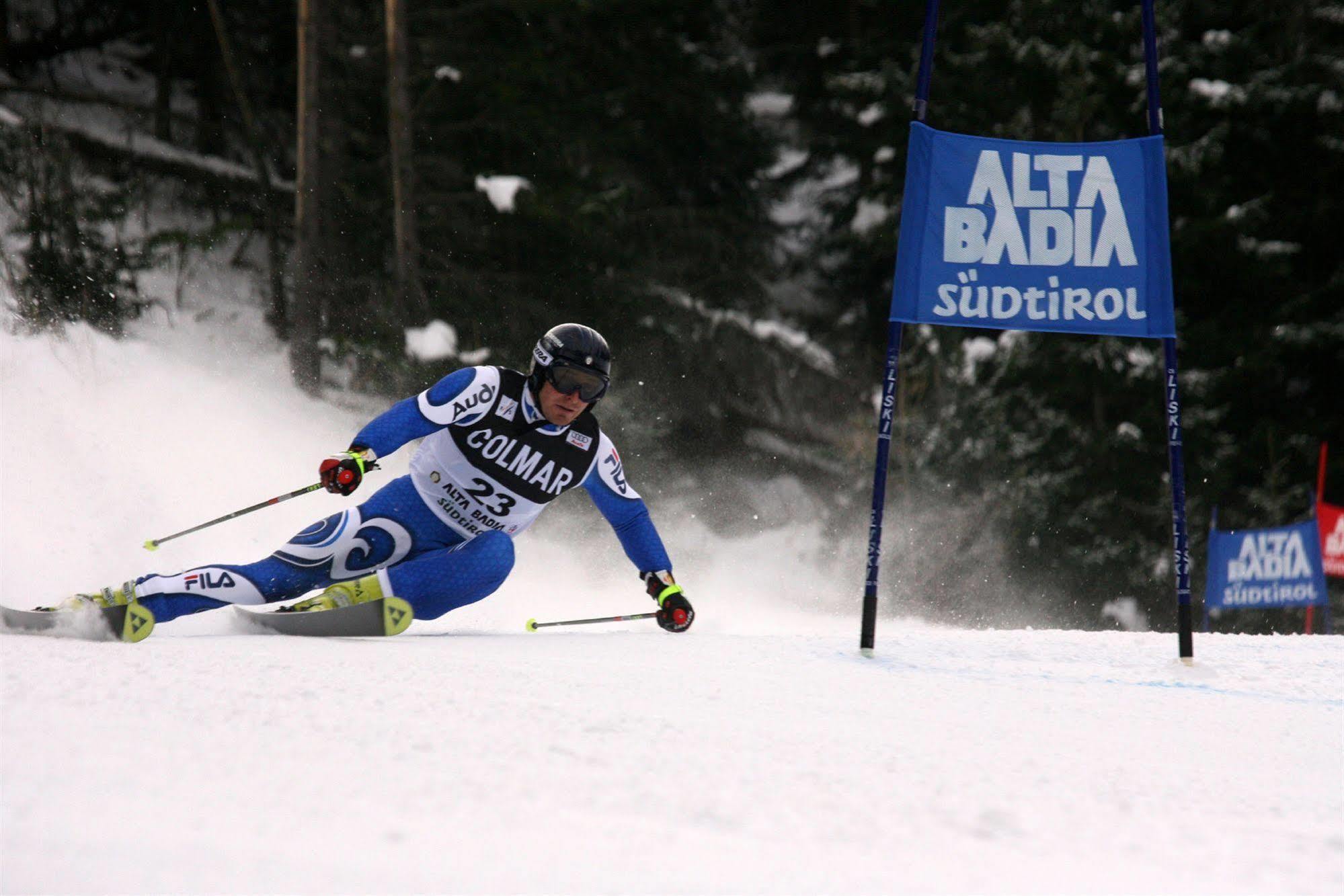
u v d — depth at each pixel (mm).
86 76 62656
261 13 58719
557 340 14250
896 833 5695
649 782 6242
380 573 13469
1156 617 54719
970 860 5344
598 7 57469
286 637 12547
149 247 47812
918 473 52719
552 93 55469
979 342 58469
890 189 66062
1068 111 59781
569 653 11906
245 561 24875
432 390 13984
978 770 7301
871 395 58469
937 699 10164
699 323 58250
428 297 50656
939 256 14219
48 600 19781
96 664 8945
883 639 14781
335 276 48438
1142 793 6980
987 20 66875
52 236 43375
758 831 5547
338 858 4711
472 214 52750
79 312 42188
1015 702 10258
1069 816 6266
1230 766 8062
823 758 7246
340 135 49125
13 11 60594
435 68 52469
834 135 71312
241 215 57250
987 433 53281
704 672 10875
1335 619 55781
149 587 12805
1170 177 61500
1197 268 64312
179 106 63656
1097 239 14156
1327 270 68562
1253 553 37594
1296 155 66500
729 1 75125
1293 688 12062
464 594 13797
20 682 7793
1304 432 62969
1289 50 66938
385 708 7680
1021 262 14203
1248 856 5719
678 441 56719
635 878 4750
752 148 66000
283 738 6602
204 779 5668
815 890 4766
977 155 14250
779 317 67875
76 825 4863
